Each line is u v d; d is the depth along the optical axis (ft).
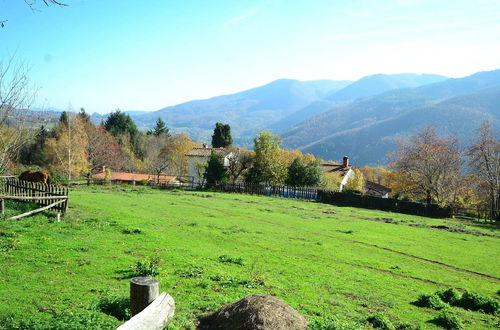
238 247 65.57
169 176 258.78
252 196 176.04
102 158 254.47
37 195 79.56
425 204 150.41
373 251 73.92
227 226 87.25
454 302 45.37
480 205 183.73
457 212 158.20
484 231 116.47
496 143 169.27
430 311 41.57
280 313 27.50
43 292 35.24
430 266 65.82
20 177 92.43
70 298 34.12
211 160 199.72
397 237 93.50
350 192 170.50
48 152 242.78
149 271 43.11
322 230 94.63
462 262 70.95
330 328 27.45
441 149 183.52
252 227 89.35
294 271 52.24
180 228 78.13
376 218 129.39
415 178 190.39
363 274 55.11
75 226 66.03
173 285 40.40
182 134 371.56
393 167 205.87
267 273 49.39
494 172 168.55
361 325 33.12
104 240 58.65
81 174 242.17
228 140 304.50
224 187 194.29
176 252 55.52
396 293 47.16
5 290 34.99
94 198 117.80
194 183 206.69
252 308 27.86
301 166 203.51
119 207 100.94
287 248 68.44
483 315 42.11
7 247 49.08
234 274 46.73
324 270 54.70
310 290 43.78
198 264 49.42
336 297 42.42
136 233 66.44
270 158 204.95
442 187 183.32
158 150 335.06
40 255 47.14
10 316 29.25
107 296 33.19
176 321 29.86
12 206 74.02
